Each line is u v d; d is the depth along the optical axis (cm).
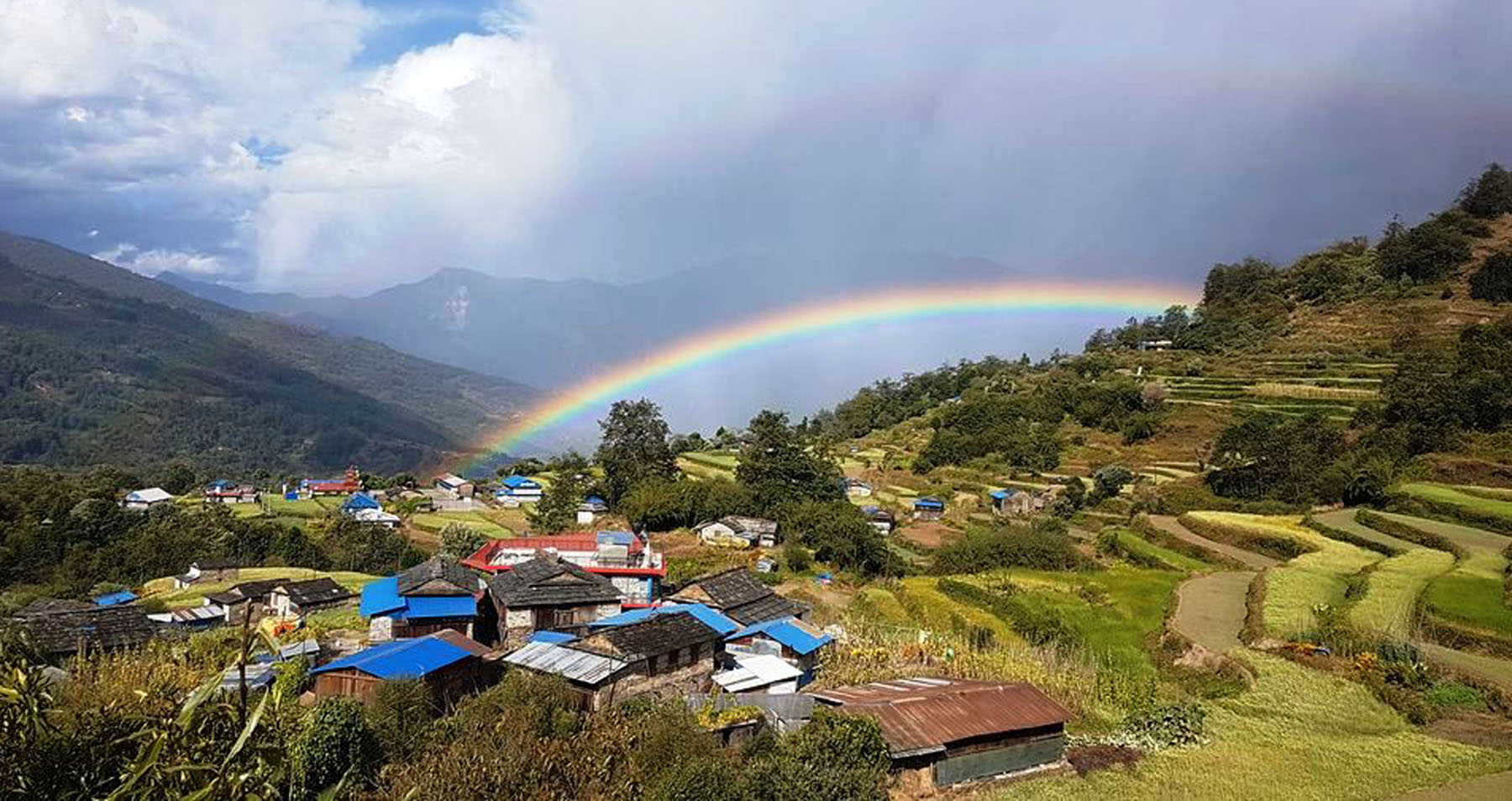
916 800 2319
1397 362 9538
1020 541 6047
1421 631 3484
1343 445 7206
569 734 2228
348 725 2002
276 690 802
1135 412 10412
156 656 2956
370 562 7762
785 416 9181
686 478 8975
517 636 3941
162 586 6744
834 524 6900
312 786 1894
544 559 4484
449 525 8725
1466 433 6738
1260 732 2788
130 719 867
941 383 15225
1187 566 5544
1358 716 2906
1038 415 11094
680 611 3819
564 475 9769
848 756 2197
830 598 5853
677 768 1934
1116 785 2402
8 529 7806
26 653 821
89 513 8156
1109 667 3681
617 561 5125
